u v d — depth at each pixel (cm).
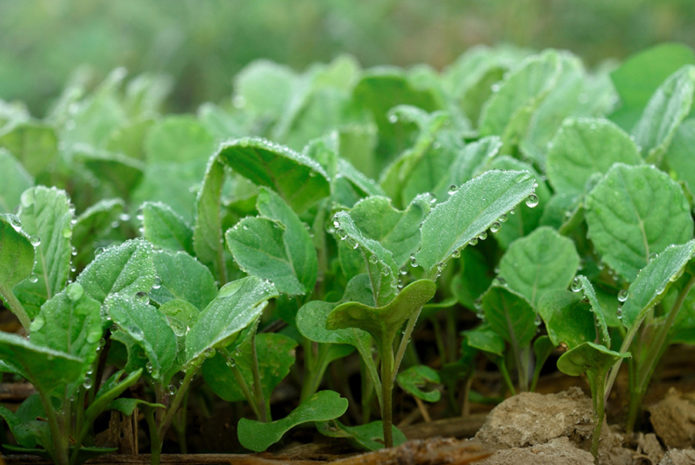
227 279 59
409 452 54
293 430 59
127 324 54
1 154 62
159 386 55
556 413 57
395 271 54
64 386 54
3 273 55
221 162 57
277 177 58
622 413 60
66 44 192
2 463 56
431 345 65
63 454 54
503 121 64
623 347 56
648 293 55
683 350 63
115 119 77
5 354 52
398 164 61
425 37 195
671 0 178
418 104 68
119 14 194
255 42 187
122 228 66
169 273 56
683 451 57
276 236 56
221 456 56
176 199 65
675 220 58
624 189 58
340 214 54
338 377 60
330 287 59
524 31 148
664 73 65
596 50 178
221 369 57
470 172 59
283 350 57
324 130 70
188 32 186
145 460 56
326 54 190
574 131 61
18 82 187
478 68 78
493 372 64
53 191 56
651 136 62
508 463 55
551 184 61
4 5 204
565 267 58
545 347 58
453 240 54
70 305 54
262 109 79
